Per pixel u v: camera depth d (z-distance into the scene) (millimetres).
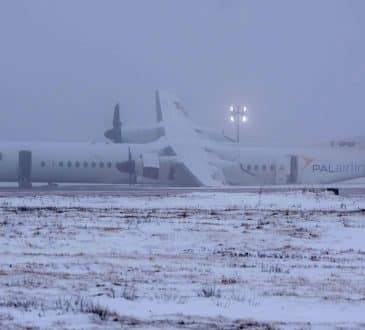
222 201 137250
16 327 36156
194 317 39375
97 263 60875
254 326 37406
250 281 52375
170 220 100938
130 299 44344
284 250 74875
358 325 37938
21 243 75250
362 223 99812
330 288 49719
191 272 56469
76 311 40000
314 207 125750
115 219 101438
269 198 144750
